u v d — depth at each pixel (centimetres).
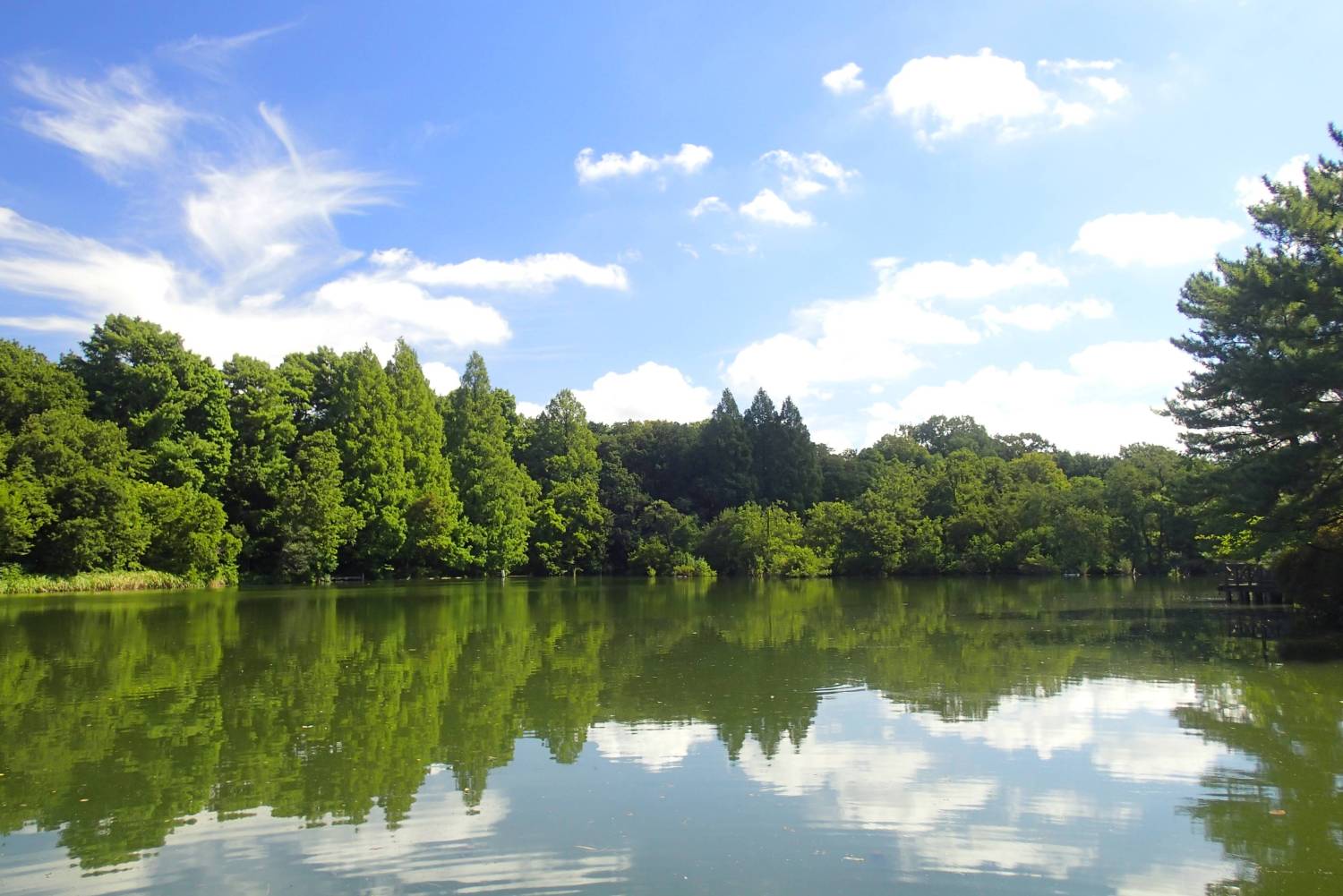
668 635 2567
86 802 955
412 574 6631
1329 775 1044
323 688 1623
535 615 3247
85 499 4403
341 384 6294
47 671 1819
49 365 4925
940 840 840
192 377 5303
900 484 8262
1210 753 1149
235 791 989
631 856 798
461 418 7319
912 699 1513
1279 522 2388
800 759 1119
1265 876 755
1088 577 6694
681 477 9819
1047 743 1200
